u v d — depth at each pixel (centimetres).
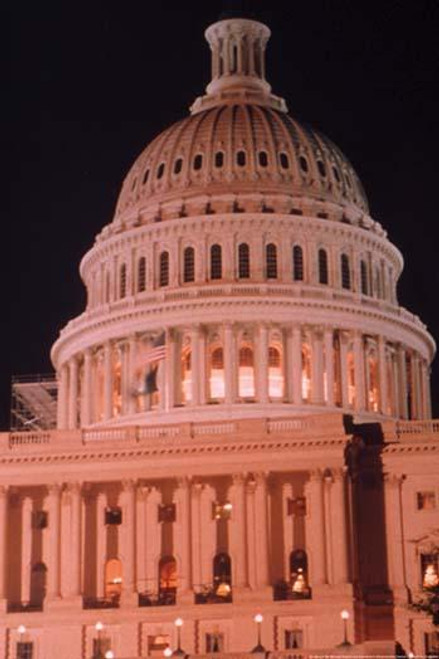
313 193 15488
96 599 11988
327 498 11875
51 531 12094
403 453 12175
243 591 11631
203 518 12100
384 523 12081
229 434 12081
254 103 16375
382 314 14962
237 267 14950
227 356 14400
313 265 15038
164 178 15688
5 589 12031
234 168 15525
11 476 12200
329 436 11912
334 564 11688
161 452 12100
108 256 15625
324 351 14600
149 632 11625
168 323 14600
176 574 12031
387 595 11806
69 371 15512
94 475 12150
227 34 16762
